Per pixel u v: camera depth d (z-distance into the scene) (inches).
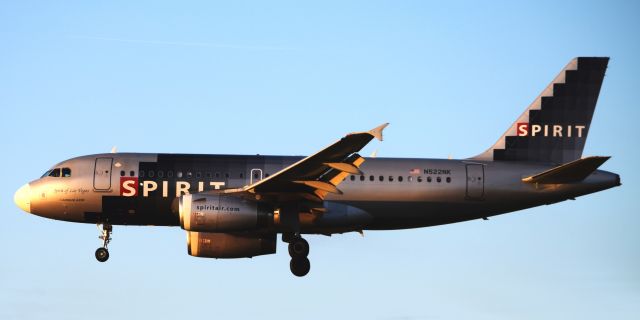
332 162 5807.1
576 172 6496.1
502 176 6742.1
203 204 6117.1
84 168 6525.6
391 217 6628.9
